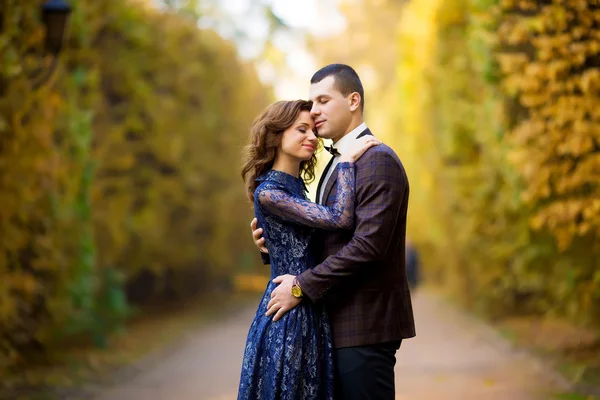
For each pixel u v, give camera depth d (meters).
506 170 10.39
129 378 9.55
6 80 8.42
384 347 4.16
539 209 9.67
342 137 4.36
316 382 4.10
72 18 10.81
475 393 8.11
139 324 15.96
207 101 19.16
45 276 10.12
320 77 4.36
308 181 4.64
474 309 16.91
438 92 16.20
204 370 10.20
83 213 11.26
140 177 16.83
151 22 17.62
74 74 11.09
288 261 4.23
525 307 15.30
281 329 4.12
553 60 8.41
